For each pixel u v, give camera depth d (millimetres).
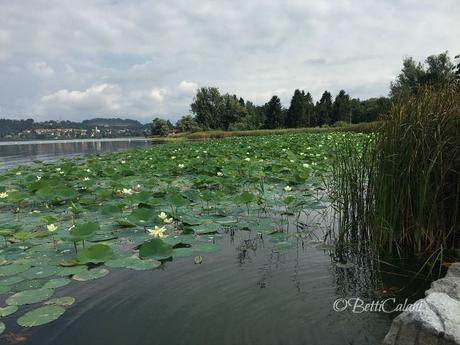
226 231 5246
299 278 3744
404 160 4254
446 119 4203
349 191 5098
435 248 4215
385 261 4141
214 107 75062
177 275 3840
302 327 2900
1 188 7895
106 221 5797
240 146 19125
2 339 2787
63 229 5406
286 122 67500
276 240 4828
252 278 3750
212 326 2928
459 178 4031
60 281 3688
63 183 9172
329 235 5117
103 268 4023
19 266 4027
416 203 4246
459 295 2713
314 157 12172
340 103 61031
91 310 3188
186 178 9773
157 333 2852
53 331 2887
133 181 9109
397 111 4508
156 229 4641
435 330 2256
